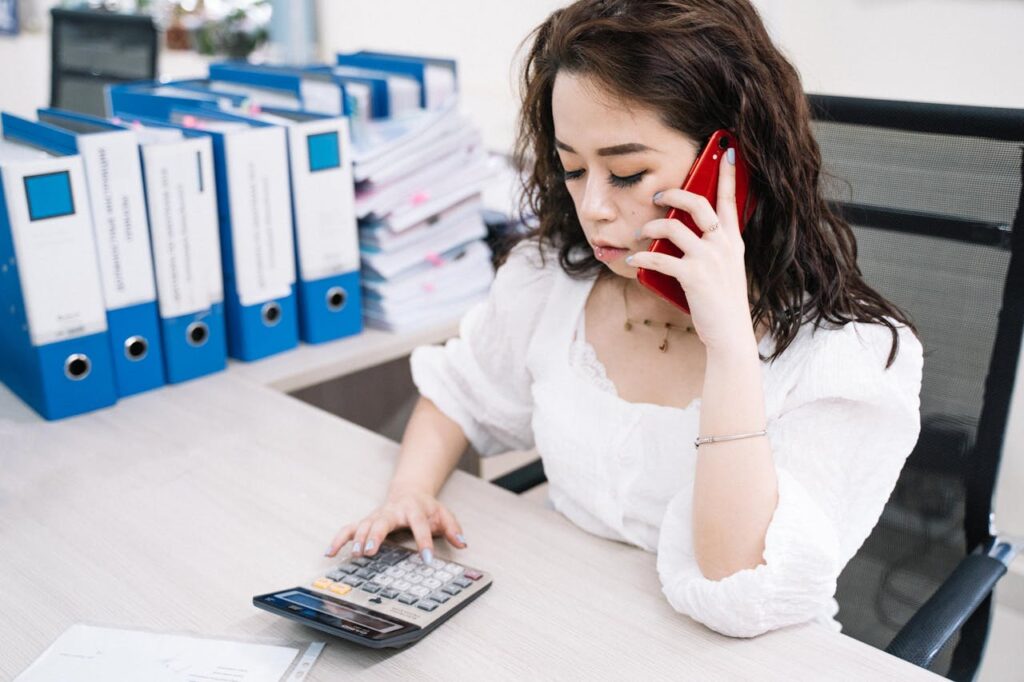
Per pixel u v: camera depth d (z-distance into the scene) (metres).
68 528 1.01
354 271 1.54
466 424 1.18
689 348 1.03
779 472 0.90
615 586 0.91
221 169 1.37
